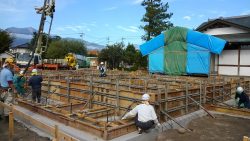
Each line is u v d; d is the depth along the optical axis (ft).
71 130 22.02
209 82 40.01
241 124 27.71
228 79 48.16
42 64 88.79
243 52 60.03
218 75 60.44
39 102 33.60
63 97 36.32
